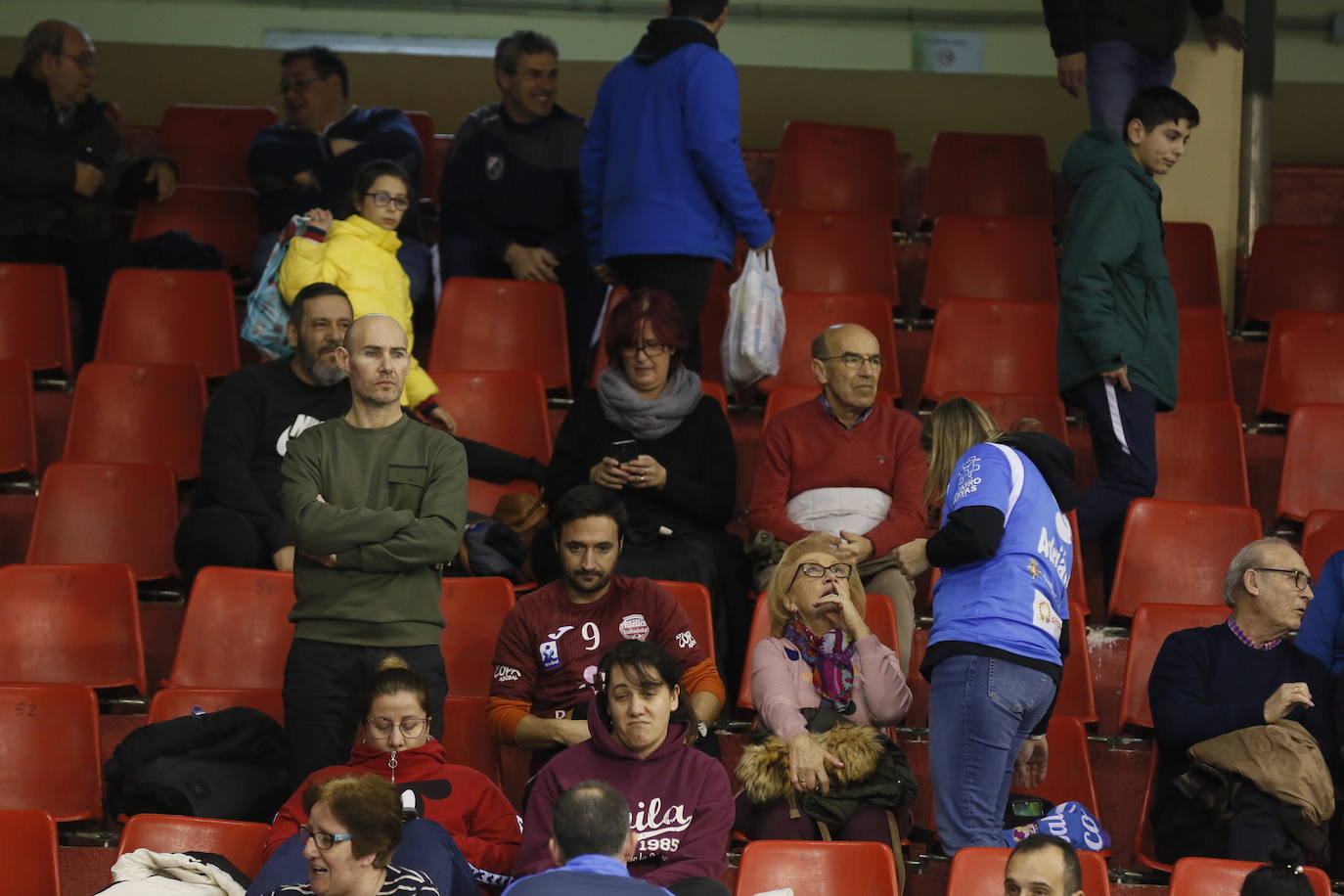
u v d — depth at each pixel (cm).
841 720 1655
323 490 1648
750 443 2341
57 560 2114
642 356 2038
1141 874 1753
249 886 1438
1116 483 2156
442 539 1622
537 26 3425
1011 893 1320
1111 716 2011
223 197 2866
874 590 1897
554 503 2050
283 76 2797
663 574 1941
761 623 1831
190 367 2328
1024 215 3078
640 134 2245
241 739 1689
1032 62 3397
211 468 1986
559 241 2661
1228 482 2322
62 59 2666
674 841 1502
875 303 2519
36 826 1527
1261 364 2616
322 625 1625
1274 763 1670
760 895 1398
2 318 2492
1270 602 1766
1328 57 3331
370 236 2208
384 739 1548
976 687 1524
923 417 2470
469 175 2677
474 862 1528
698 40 2247
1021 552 1552
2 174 2617
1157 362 2189
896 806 1616
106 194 2678
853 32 3412
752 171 3241
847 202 3109
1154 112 2197
